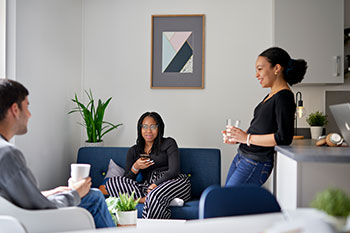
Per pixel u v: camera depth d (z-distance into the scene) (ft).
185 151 10.79
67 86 11.73
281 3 11.09
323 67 10.95
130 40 12.79
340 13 10.87
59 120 11.15
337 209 3.06
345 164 5.35
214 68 12.52
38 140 9.85
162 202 8.77
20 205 5.03
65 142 11.61
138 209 9.05
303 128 11.98
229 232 3.55
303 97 12.01
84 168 6.25
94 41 12.88
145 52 12.76
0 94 5.13
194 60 12.57
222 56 12.49
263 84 7.46
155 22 12.69
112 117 12.87
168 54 12.66
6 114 5.18
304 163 5.45
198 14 12.53
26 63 9.17
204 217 4.29
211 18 12.53
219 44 12.50
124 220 7.35
